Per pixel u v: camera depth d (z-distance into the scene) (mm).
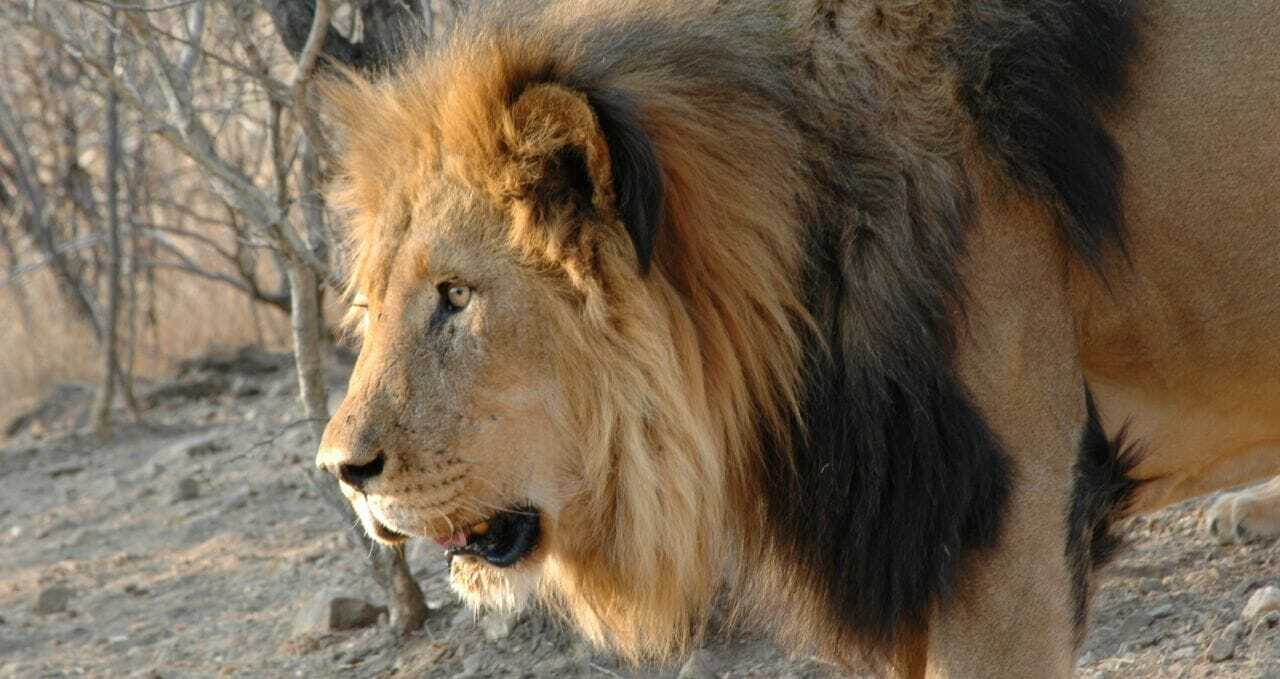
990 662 5910
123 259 19141
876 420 5914
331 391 15750
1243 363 6211
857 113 5930
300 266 9359
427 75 6051
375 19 9023
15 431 18844
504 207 5746
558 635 9172
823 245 5992
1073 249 5953
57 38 8820
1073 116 5859
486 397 5730
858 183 5910
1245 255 6023
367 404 5758
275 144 9609
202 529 13680
